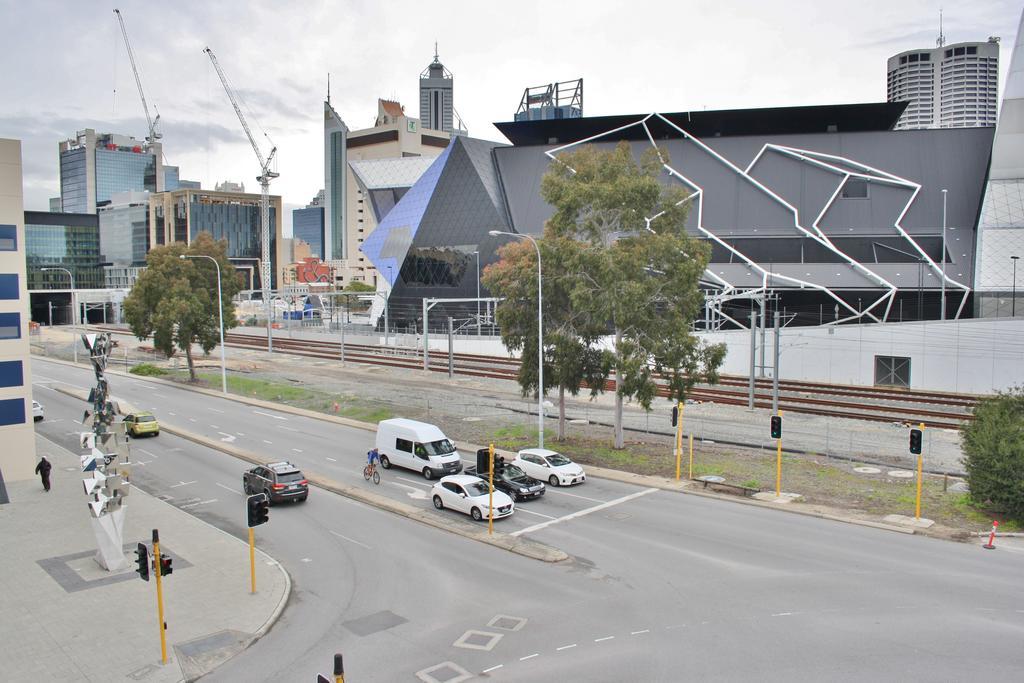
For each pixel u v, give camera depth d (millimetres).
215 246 77375
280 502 30234
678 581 21328
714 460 36906
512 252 41312
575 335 39438
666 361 37031
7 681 16062
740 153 105000
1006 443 26641
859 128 114875
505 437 43344
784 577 21484
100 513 22641
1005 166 85188
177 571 22703
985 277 82812
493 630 18312
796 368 65688
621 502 30141
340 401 58031
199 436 45000
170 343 71938
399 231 123000
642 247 36656
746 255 94688
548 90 144375
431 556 24000
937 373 58344
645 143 111062
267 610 19719
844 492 30766
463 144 114938
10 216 34688
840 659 16312
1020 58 85812
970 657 16328
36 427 49438
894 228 93500
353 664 16641
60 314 175250
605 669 16062
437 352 91438
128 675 16328
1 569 23109
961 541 24672
